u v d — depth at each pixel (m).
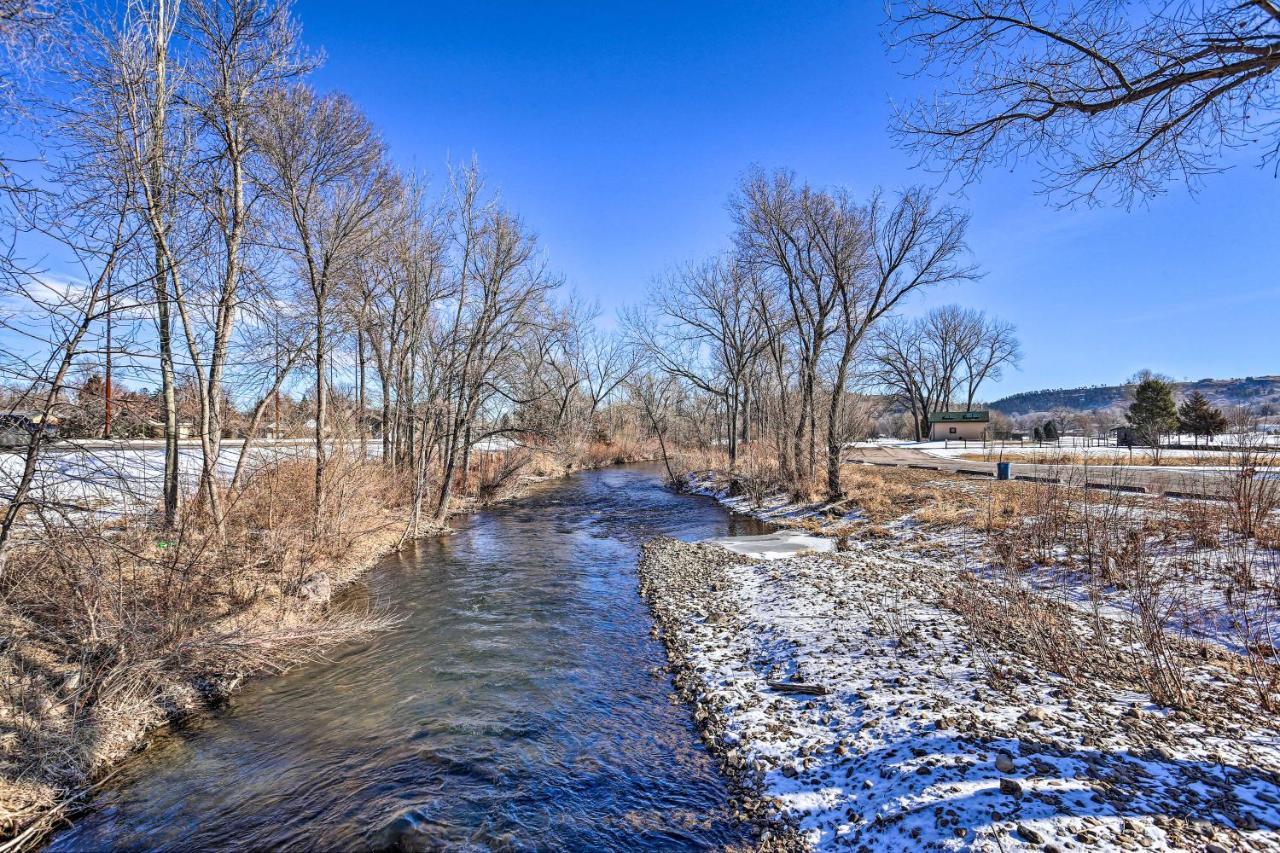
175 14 10.29
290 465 13.42
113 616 6.52
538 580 13.01
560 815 4.89
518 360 21.88
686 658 8.29
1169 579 9.23
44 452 5.59
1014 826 3.77
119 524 7.52
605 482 35.06
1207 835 3.55
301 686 7.57
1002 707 5.54
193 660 7.08
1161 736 4.86
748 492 24.64
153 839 4.74
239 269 11.09
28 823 4.82
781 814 4.64
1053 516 12.52
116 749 5.88
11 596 6.32
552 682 7.64
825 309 21.75
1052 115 6.15
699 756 5.77
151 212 8.48
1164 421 45.53
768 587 11.46
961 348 72.75
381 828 4.75
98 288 5.80
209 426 10.57
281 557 10.67
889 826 4.13
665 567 14.03
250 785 5.43
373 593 11.94
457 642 9.14
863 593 10.27
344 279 14.23
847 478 22.77
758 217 22.34
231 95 10.98
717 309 31.23
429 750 5.97
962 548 13.62
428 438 20.39
